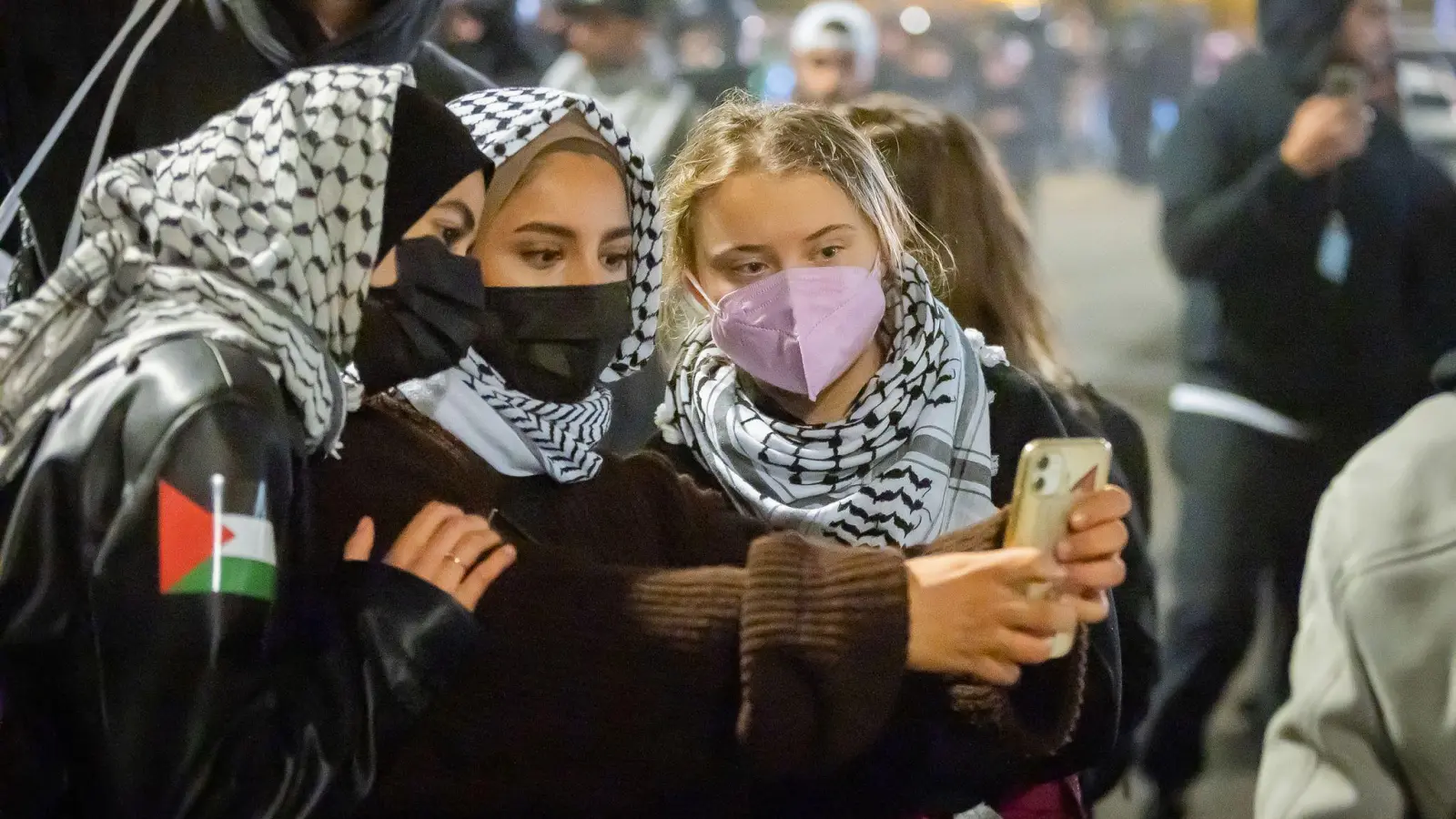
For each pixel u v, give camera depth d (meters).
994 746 2.11
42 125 2.85
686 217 2.45
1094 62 17.70
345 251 1.86
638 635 1.95
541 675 1.94
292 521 1.80
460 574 1.84
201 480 1.64
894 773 2.17
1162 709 4.59
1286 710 2.10
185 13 2.87
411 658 1.78
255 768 1.67
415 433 2.09
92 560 1.65
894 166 2.96
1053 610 1.91
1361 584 2.01
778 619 1.91
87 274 1.81
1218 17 18.00
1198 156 4.73
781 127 2.38
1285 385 4.61
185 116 2.87
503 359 2.20
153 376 1.69
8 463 1.74
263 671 1.69
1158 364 10.87
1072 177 18.62
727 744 1.97
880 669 1.90
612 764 1.96
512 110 2.18
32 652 1.70
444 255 1.99
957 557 1.96
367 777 1.75
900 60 13.65
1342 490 2.10
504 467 2.18
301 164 1.85
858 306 2.31
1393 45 4.69
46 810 1.73
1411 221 4.58
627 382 4.25
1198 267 4.68
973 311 2.99
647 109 5.42
